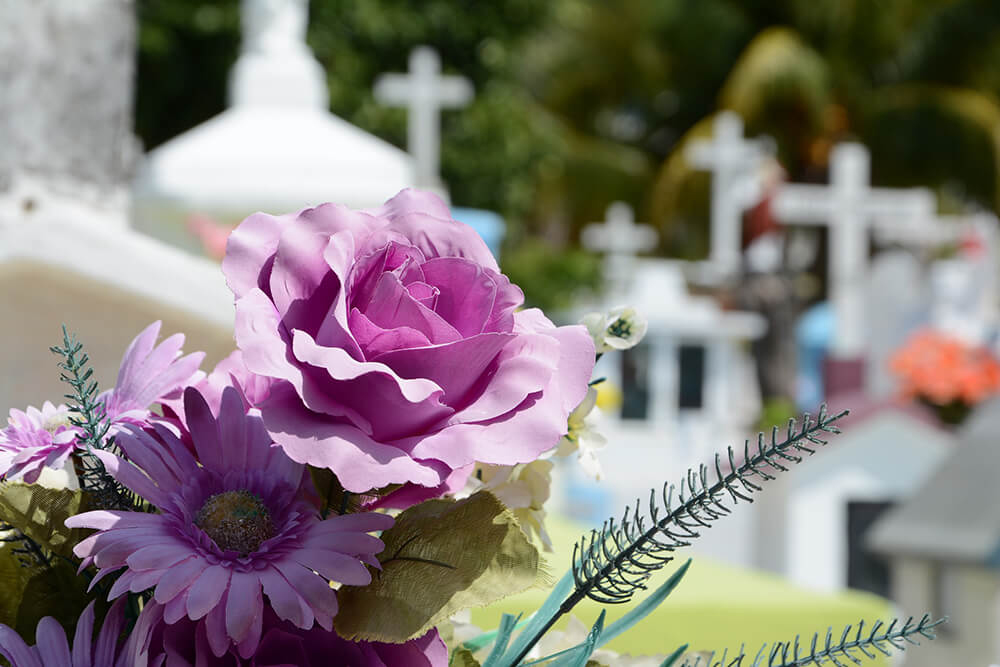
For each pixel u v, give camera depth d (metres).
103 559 0.59
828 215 13.98
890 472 5.77
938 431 5.84
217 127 2.88
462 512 0.64
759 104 17.27
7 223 1.36
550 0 10.34
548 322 0.69
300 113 2.95
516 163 10.27
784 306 14.93
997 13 17.88
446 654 0.64
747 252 14.87
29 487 0.68
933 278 13.67
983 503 3.08
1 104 1.80
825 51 17.94
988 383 8.06
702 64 18.34
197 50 9.09
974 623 2.96
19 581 0.71
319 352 0.59
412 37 9.67
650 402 11.33
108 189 1.94
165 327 1.41
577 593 0.66
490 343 0.61
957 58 18.25
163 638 0.61
